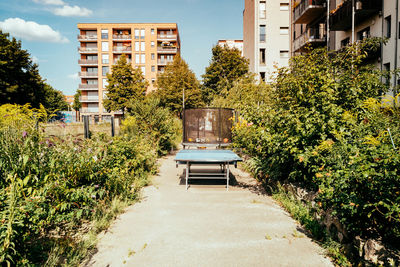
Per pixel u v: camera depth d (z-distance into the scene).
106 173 5.10
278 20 35.00
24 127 4.56
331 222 3.60
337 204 3.29
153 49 62.69
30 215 3.10
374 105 4.71
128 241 3.73
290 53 33.34
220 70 37.38
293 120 4.81
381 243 2.70
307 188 4.96
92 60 62.50
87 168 4.56
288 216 4.71
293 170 5.34
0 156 3.34
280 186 5.88
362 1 16.39
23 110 7.18
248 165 8.95
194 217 4.69
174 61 39.34
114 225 4.32
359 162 2.99
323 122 4.38
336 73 5.67
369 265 2.68
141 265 3.09
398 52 14.75
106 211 4.68
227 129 10.45
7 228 2.52
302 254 3.33
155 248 3.51
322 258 3.24
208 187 7.00
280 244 3.61
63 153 4.38
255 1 34.94
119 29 63.62
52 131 6.68
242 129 9.89
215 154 7.60
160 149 12.18
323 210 3.91
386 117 4.59
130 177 6.38
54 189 3.74
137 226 4.27
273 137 5.55
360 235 3.04
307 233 3.97
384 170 2.62
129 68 41.38
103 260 3.21
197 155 7.31
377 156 2.80
